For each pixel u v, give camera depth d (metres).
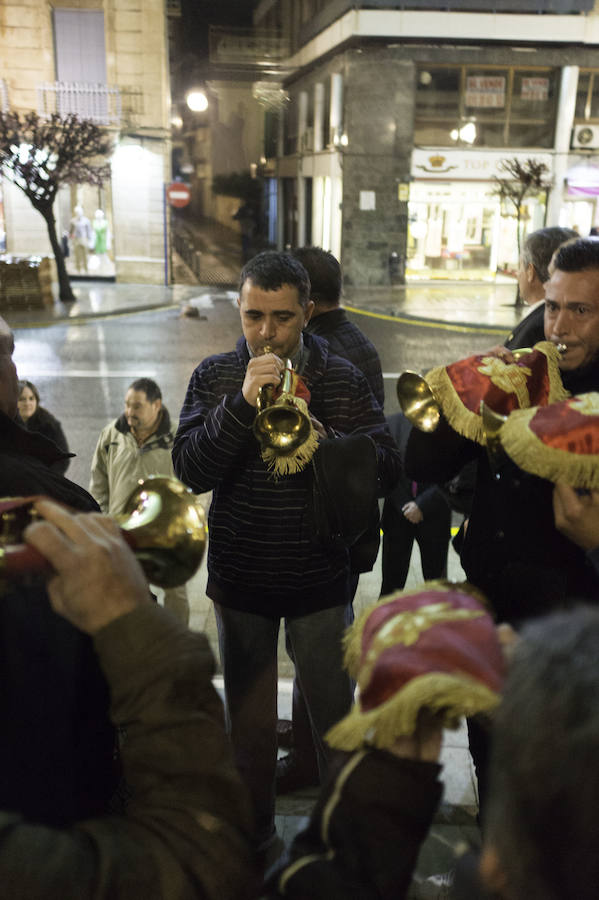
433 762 0.96
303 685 2.52
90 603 0.89
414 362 13.24
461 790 2.85
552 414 1.54
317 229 26.62
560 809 0.65
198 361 13.02
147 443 4.09
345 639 1.12
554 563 1.86
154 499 1.17
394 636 0.99
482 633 0.98
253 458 2.37
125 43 22.23
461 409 1.82
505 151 23.25
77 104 22.48
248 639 2.48
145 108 22.67
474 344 15.01
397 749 0.96
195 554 1.15
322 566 2.42
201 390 2.57
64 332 15.72
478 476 2.07
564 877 0.66
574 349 2.01
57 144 18.33
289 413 2.13
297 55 27.70
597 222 24.05
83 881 0.77
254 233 35.00
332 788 0.97
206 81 31.39
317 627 2.45
